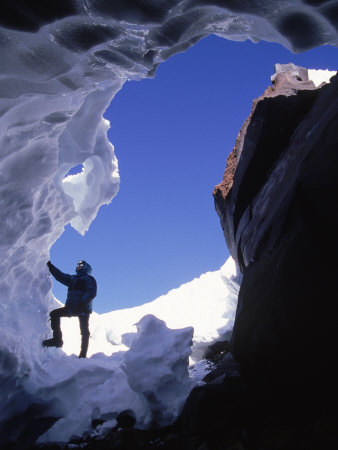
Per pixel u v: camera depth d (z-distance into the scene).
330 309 2.39
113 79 2.43
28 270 3.54
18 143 2.63
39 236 3.37
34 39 1.73
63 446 3.21
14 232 2.96
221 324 6.25
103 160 4.15
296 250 2.61
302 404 2.49
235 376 3.20
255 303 3.03
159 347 3.61
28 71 1.89
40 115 2.55
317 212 2.49
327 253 2.46
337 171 2.39
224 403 2.74
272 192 3.54
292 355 2.52
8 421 3.00
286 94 4.26
